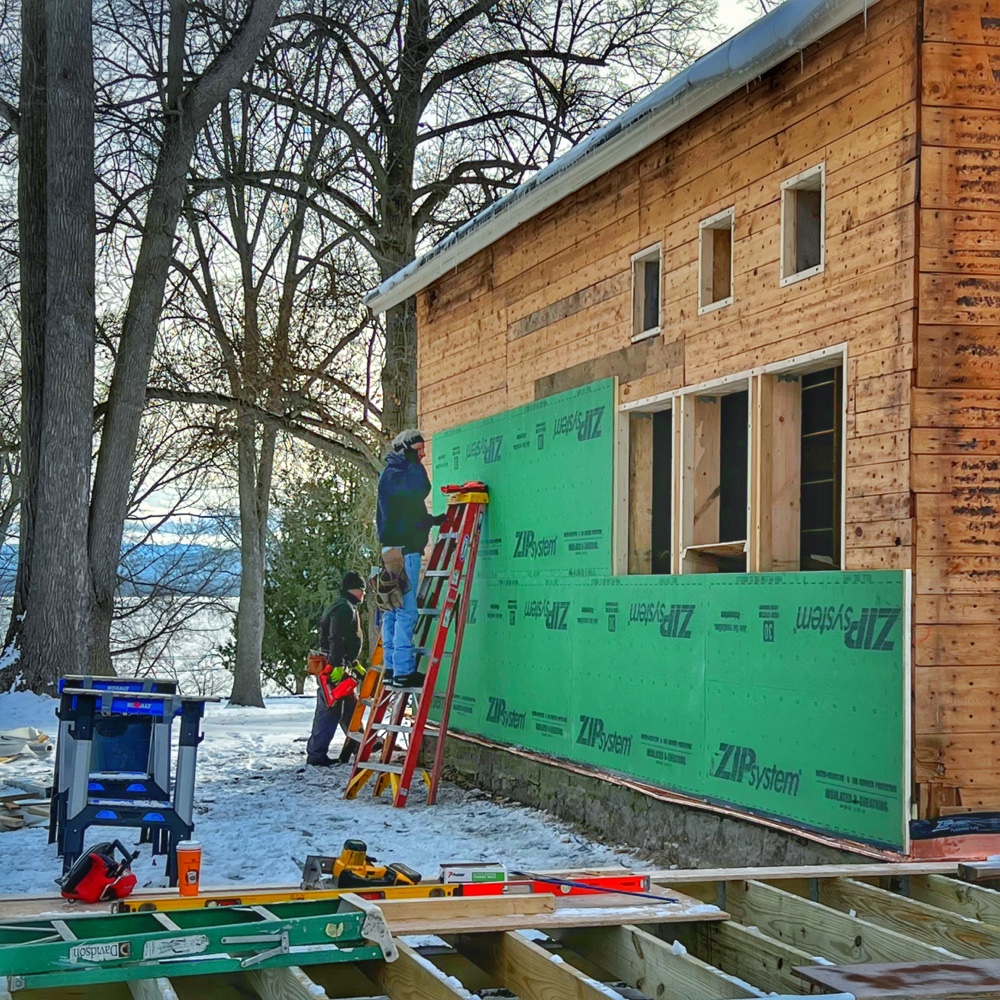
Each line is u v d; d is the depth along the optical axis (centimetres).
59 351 1628
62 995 359
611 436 816
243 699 2322
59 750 748
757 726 639
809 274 618
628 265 805
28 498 1709
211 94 1784
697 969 361
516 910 423
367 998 380
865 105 582
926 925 433
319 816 891
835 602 581
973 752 536
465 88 2303
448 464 1120
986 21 554
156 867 702
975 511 544
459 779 1066
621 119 755
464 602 991
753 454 658
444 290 1149
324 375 2195
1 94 1962
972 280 549
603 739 809
